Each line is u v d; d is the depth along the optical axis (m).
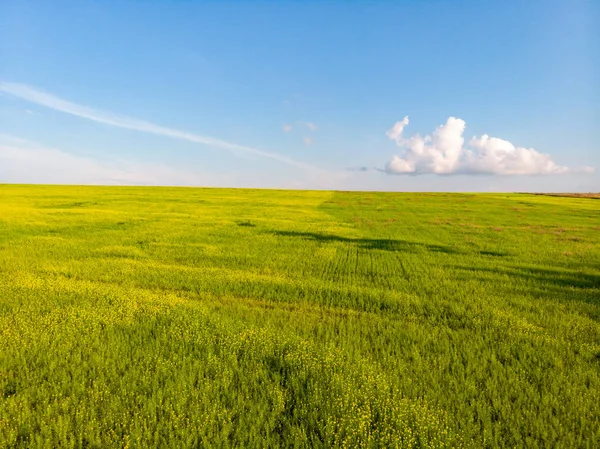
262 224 31.94
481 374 7.76
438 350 8.94
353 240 26.03
